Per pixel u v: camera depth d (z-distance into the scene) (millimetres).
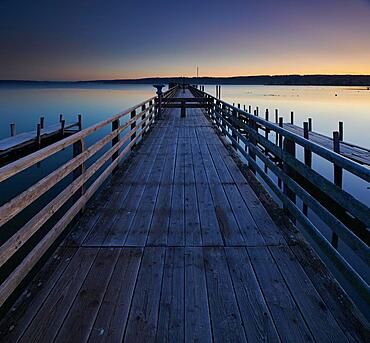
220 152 6691
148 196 4105
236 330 1847
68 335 1803
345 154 10406
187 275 2396
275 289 2221
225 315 1969
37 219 2207
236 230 3152
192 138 8312
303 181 6820
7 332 1818
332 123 24719
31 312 1980
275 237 3000
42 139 15695
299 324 1889
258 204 3830
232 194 4180
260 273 2416
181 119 12430
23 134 15883
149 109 10133
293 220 3416
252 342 1761
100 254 2699
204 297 2137
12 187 8945
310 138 13406
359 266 4414
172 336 1803
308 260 2598
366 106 43438
